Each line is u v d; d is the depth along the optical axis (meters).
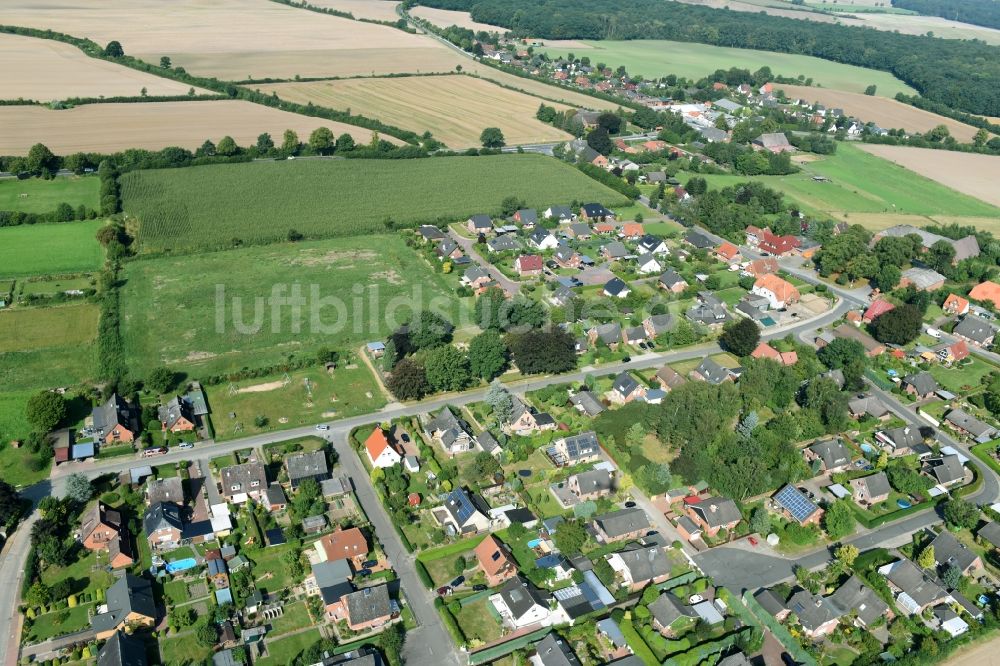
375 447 136.25
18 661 97.56
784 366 167.00
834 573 118.25
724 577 117.56
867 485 134.62
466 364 163.62
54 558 110.81
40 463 131.25
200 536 118.62
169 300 188.62
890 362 181.50
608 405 158.50
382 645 102.12
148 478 130.25
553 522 124.69
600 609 110.19
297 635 104.06
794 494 131.88
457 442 140.50
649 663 101.19
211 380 157.50
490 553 115.75
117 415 139.12
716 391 153.12
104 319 176.25
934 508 137.25
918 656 103.12
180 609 106.50
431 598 111.06
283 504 126.69
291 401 154.62
